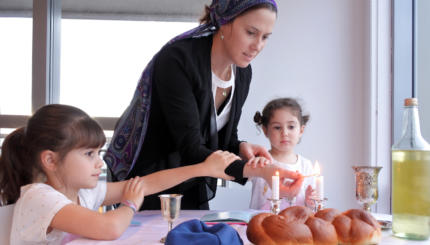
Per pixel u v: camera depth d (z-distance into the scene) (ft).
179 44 4.38
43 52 7.66
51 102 7.86
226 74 4.88
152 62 4.48
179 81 4.22
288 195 3.82
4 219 3.20
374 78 7.12
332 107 7.44
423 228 2.62
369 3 7.23
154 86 4.47
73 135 3.41
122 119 4.86
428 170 2.64
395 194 2.74
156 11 7.95
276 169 3.83
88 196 3.93
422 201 2.63
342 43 7.49
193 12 7.94
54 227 3.11
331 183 7.39
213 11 4.45
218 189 6.60
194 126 4.30
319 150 7.41
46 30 7.66
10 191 3.61
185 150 4.32
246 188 6.96
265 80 7.46
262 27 4.10
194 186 4.81
